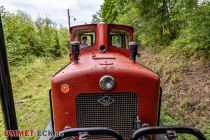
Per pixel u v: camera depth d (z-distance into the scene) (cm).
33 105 664
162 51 1002
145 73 313
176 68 734
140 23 1128
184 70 704
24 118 574
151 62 974
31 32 1512
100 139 321
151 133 235
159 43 1070
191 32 667
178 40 877
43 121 546
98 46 411
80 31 454
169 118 505
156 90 317
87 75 304
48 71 1145
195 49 724
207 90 563
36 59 1291
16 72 988
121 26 437
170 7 982
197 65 694
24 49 1313
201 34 631
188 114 517
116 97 312
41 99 715
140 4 1025
